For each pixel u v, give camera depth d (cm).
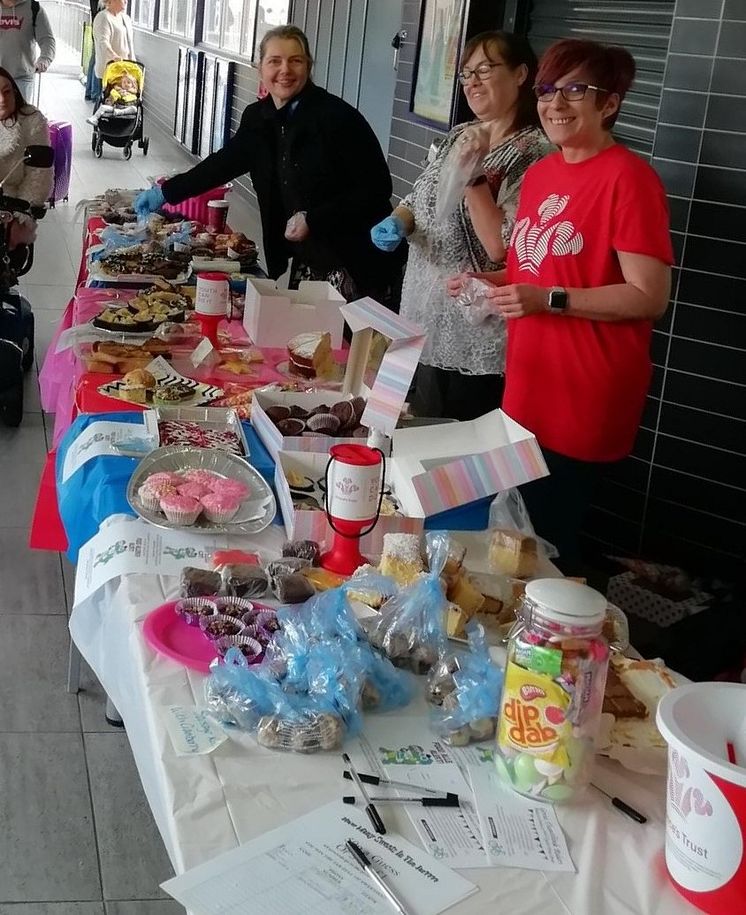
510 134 281
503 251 278
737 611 273
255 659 145
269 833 113
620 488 324
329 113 375
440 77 454
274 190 400
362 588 157
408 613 147
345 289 385
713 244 291
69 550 204
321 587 168
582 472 245
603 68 220
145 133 1323
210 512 187
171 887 105
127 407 244
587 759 122
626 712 134
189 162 1122
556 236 231
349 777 124
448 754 130
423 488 183
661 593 294
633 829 120
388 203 389
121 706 154
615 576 301
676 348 303
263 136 397
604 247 227
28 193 484
